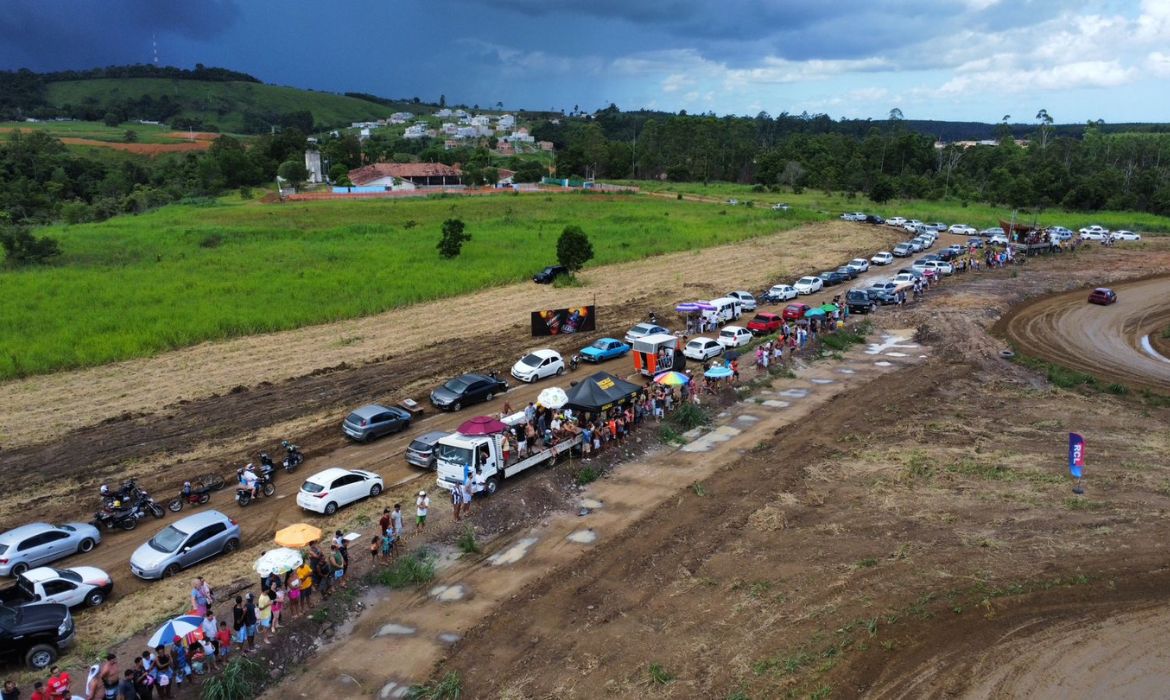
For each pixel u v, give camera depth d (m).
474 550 24.64
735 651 19.20
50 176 155.88
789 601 21.44
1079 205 152.25
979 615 20.67
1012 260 86.75
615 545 24.97
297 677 18.61
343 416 36.09
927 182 169.12
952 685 17.89
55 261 69.25
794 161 184.50
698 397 39.34
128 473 29.81
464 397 37.66
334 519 26.64
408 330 51.78
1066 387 42.75
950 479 30.00
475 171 163.75
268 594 20.55
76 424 34.56
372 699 17.81
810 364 47.12
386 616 21.14
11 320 47.97
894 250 89.75
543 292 64.44
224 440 33.06
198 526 23.86
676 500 28.34
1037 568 23.14
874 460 32.03
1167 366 47.84
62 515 26.53
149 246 78.38
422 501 25.58
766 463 31.88
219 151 174.50
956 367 46.34
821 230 109.50
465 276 65.94
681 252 88.38
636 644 19.56
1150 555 23.84
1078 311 62.56
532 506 27.39
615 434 33.47
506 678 18.33
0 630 18.45
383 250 77.69
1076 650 19.19
